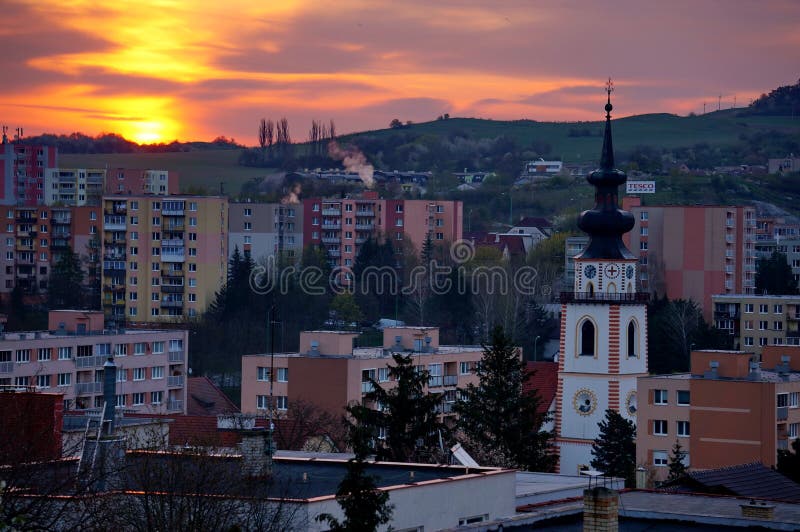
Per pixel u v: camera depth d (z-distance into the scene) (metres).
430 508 133.12
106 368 133.75
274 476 135.50
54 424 143.62
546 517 123.00
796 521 128.12
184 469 126.19
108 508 118.94
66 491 123.31
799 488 165.50
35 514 110.38
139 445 159.00
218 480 124.94
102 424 131.50
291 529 121.00
